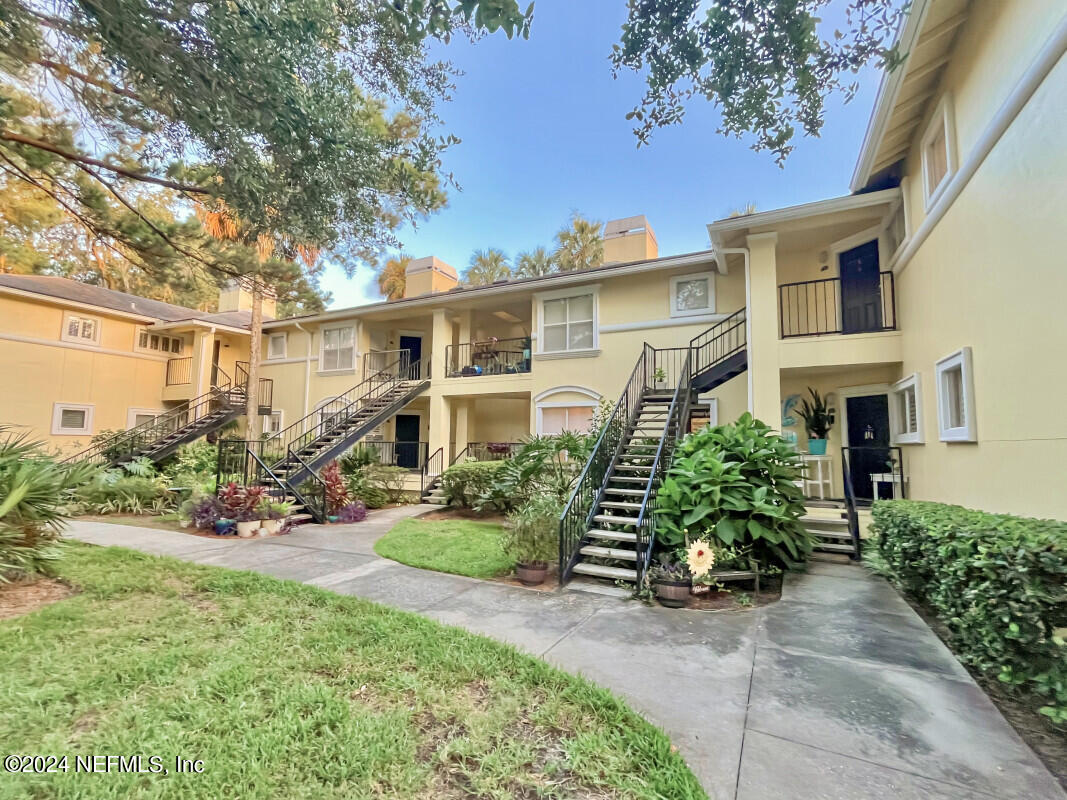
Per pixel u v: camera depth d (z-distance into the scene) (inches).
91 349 654.5
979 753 101.0
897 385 327.0
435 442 568.1
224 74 168.2
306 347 690.8
